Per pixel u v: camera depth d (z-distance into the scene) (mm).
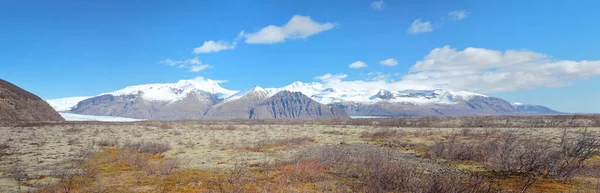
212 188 11852
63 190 11570
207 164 16859
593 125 41844
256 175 14031
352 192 11305
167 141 29656
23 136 33094
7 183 12609
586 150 16625
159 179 13297
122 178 13516
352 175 13773
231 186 12055
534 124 46938
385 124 60844
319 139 31703
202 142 28922
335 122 77438
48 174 14211
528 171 13438
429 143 26031
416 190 10836
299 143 27141
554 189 10844
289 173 14016
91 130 43781
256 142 27953
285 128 52219
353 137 33719
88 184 12531
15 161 17797
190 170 15133
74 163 16969
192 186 12180
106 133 39000
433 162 16844
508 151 16109
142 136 35562
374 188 11383
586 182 11617
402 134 34344
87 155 19266
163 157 19828
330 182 12656
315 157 17891
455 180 11773
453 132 35625
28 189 11711
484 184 11586
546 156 14422
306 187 11969
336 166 15547
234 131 44594
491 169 14453
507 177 12781
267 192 11320
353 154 19875
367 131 42281
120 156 19359
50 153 20828
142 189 11789
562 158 14734
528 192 10617
